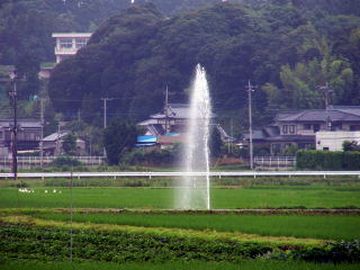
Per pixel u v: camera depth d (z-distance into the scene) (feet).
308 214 390.01
